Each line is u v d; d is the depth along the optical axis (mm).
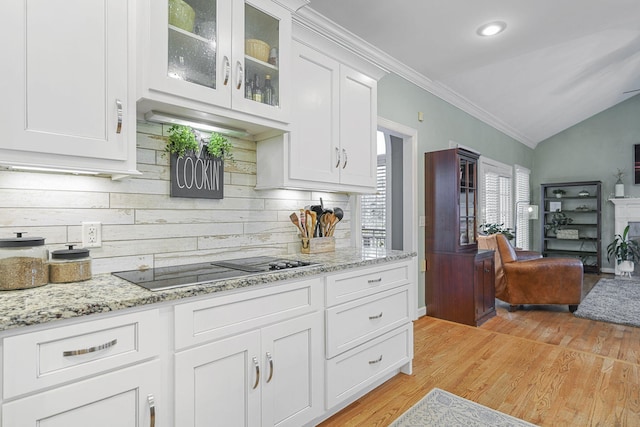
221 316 1397
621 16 2781
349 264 1956
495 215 5938
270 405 1565
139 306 1178
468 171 3930
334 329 1878
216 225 2025
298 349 1695
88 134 1301
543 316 3941
